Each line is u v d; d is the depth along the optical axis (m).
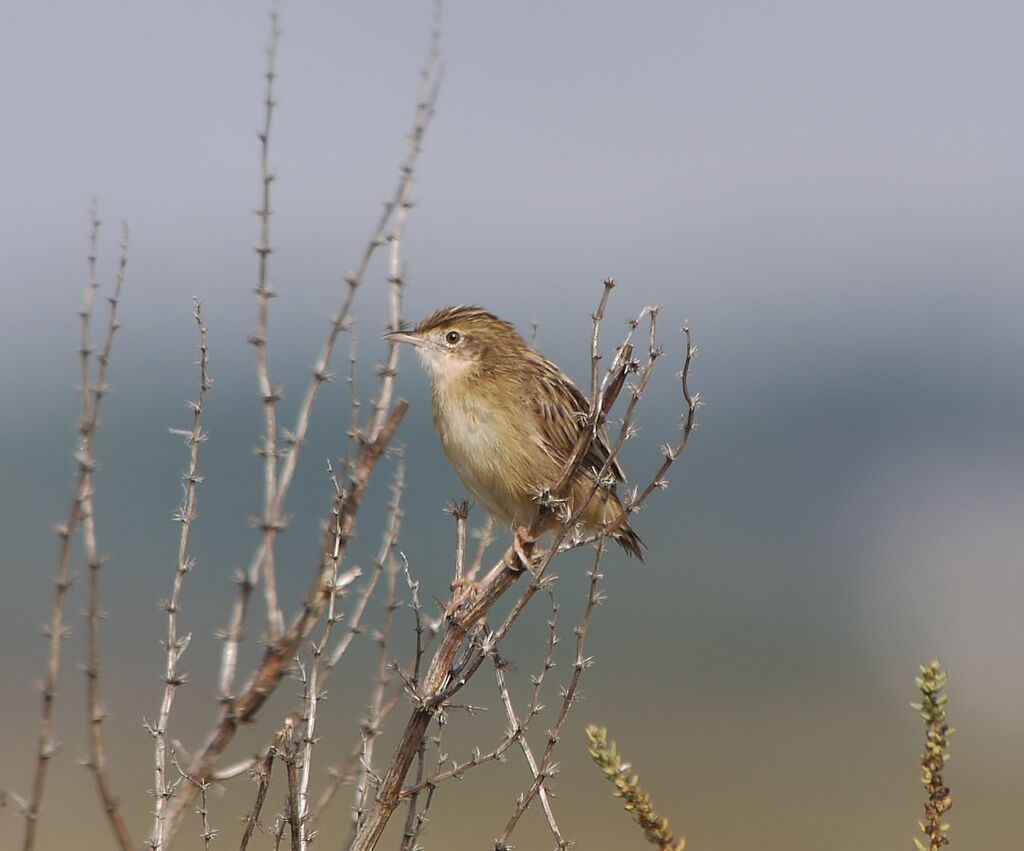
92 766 6.02
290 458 6.59
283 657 6.53
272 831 6.65
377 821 6.65
